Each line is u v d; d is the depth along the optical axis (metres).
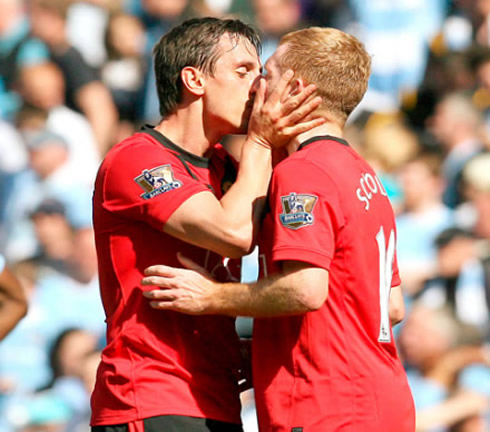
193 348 11.88
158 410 11.53
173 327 11.81
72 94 28.61
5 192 27.42
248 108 12.27
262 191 11.70
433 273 25.34
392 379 11.52
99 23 29.31
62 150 27.84
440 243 25.64
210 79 12.20
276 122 11.70
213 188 12.52
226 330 12.23
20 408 24.14
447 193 26.67
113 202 11.91
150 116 29.36
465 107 27.75
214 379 12.00
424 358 23.42
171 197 11.51
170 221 11.50
